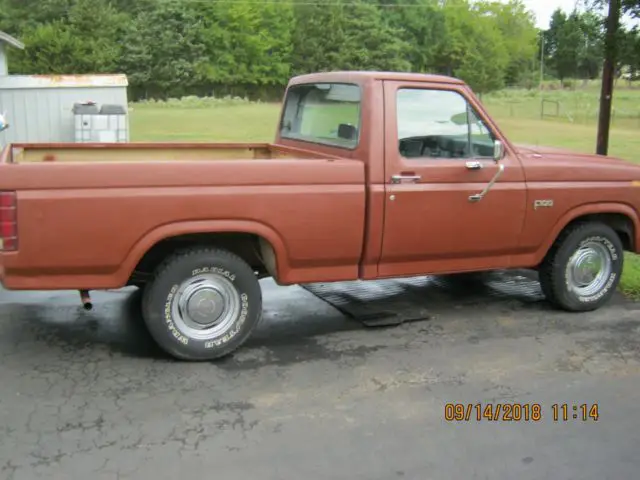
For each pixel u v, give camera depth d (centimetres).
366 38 6700
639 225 605
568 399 433
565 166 563
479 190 527
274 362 479
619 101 4956
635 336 544
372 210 491
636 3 894
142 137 2500
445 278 701
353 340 524
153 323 462
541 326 563
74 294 615
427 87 509
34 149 576
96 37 5706
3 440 366
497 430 393
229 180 452
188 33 6069
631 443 382
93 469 342
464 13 7362
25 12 5766
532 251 568
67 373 452
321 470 347
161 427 385
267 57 6469
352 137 510
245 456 359
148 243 441
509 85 8194
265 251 484
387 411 412
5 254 418
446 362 486
